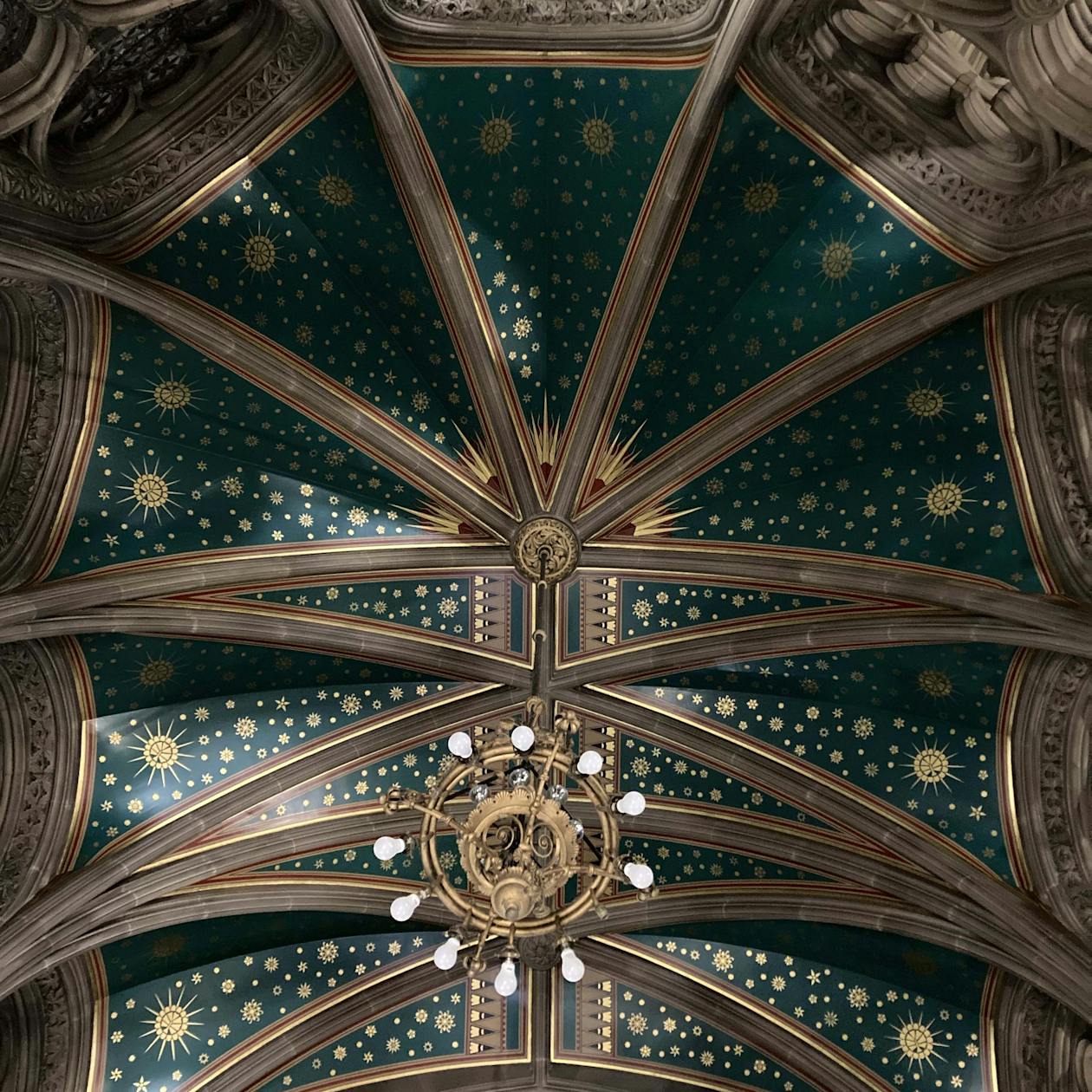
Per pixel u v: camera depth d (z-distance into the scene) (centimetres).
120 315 1231
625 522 1405
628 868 982
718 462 1372
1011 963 1291
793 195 1241
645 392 1362
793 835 1438
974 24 987
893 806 1404
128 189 1177
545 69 1181
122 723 1335
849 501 1370
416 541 1397
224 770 1388
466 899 1007
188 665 1342
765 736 1444
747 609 1412
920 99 1180
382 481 1370
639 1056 1528
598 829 1491
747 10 1091
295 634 1359
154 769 1356
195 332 1241
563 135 1230
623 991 1520
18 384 1243
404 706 1434
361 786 1445
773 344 1326
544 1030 1530
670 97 1187
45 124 1066
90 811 1320
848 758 1421
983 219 1173
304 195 1239
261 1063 1455
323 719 1416
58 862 1294
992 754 1359
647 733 1448
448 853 1478
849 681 1393
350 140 1207
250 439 1333
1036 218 1133
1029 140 1127
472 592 1420
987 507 1318
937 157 1177
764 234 1269
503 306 1323
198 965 1427
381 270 1289
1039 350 1239
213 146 1190
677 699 1451
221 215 1230
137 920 1312
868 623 1341
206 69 1177
